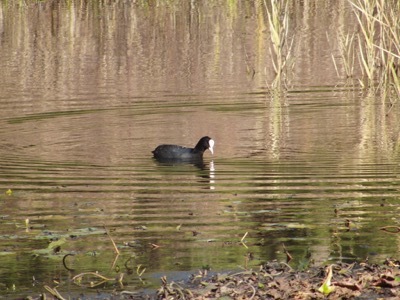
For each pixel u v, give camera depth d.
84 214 20.88
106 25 53.56
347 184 23.44
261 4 59.81
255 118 33.28
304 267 16.72
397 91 36.59
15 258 17.78
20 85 38.94
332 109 34.75
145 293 15.68
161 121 32.69
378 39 46.62
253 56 44.81
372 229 19.36
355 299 14.98
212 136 30.39
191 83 39.22
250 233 19.25
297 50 46.34
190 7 59.50
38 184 23.84
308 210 20.98
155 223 20.09
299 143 29.06
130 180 24.28
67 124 31.97
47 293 15.78
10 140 29.55
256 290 15.45
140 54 45.59
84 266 17.27
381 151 27.55
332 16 54.62
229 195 22.55
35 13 57.56
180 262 17.34
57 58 44.78
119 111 34.06
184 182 24.02
